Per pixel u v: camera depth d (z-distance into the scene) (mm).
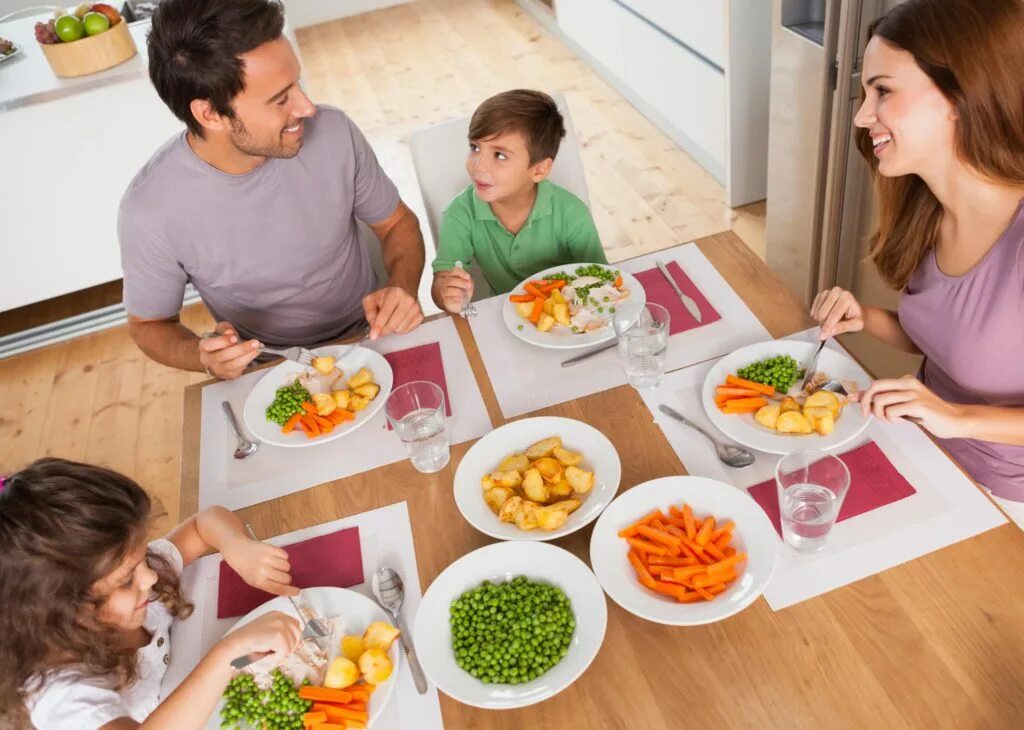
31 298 3230
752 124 3113
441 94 4672
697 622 975
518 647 979
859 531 1077
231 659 980
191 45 1354
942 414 1169
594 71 4547
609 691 965
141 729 939
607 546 1090
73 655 985
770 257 2869
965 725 875
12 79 2947
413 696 996
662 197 3459
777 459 1197
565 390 1386
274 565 1128
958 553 1028
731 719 918
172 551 1170
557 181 2031
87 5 2947
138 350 3182
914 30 1132
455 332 1566
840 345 1377
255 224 1700
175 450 2703
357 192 1851
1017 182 1181
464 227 1923
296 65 1459
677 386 1353
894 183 1368
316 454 1364
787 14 2279
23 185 2979
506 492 1177
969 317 1333
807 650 964
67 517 912
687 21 3232
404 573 1144
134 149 3029
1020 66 1090
